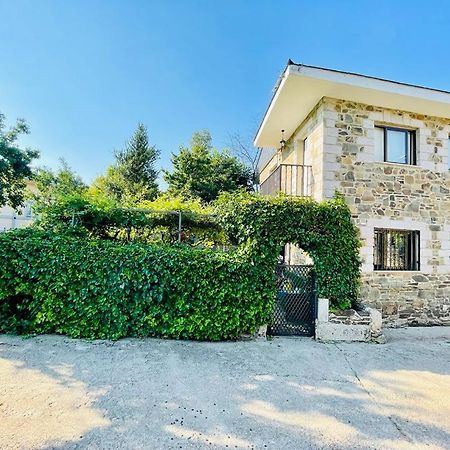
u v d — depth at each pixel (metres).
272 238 5.68
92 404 3.09
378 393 3.64
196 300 5.36
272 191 9.59
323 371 4.25
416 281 7.47
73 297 5.16
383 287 7.24
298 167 9.05
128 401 3.18
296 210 5.80
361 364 4.57
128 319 5.28
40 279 5.14
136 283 5.20
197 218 7.37
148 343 5.02
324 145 7.15
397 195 7.48
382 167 7.44
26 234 5.57
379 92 6.90
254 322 5.50
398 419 3.07
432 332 6.71
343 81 6.60
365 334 5.72
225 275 5.42
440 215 7.78
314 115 7.82
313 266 5.94
